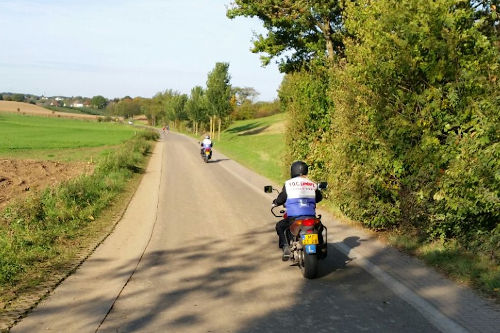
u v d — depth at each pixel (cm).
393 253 767
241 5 2227
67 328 471
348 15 967
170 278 650
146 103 17612
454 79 757
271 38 2405
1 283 608
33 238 829
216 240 891
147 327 477
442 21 739
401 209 860
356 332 467
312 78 1467
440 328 475
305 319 502
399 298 568
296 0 2086
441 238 752
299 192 690
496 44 797
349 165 939
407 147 812
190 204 1314
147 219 1093
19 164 2373
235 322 493
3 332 456
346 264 724
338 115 1009
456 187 675
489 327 462
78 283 620
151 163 2734
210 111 5850
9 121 10494
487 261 656
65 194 1208
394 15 777
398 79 817
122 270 684
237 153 3559
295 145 1529
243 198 1434
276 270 694
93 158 2912
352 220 1030
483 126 632
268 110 11481
